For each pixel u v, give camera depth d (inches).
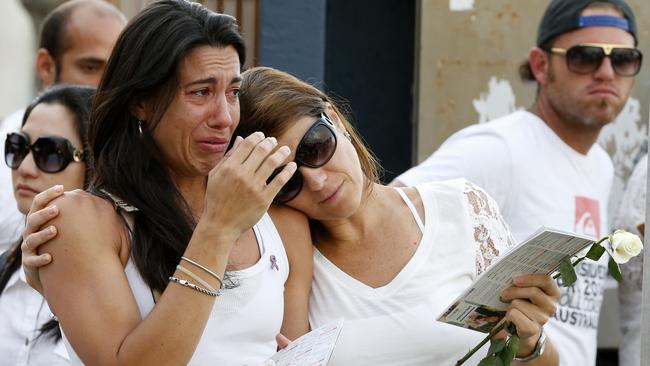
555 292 244.7
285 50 473.7
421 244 270.4
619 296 416.5
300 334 260.4
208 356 230.2
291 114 255.4
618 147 518.6
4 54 504.4
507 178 367.9
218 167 222.4
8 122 387.2
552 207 370.6
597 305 370.3
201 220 222.1
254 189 220.5
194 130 229.8
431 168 370.0
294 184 257.8
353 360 260.5
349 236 270.4
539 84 390.6
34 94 512.4
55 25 404.5
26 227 229.3
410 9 583.5
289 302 261.6
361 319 263.6
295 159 255.3
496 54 516.1
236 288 235.5
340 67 580.1
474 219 276.7
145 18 231.9
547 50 388.8
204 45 228.5
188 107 228.8
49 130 315.9
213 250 219.3
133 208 231.5
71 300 221.1
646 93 518.3
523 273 241.6
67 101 320.2
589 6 385.7
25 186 317.4
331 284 267.1
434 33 518.0
